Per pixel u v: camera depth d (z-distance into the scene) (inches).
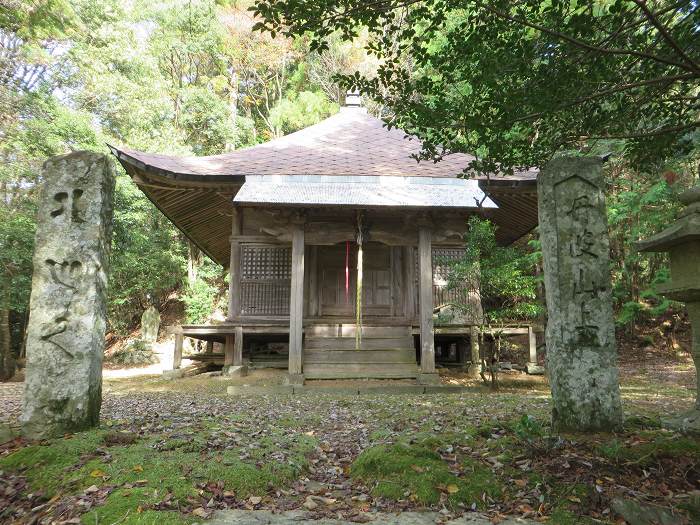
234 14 907.4
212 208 505.0
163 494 120.6
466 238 392.8
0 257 591.8
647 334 618.2
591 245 165.6
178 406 285.9
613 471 131.9
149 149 735.7
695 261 166.1
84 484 127.8
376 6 140.9
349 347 417.7
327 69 969.5
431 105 193.2
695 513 114.7
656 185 470.3
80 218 174.2
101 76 713.6
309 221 414.0
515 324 429.7
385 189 406.0
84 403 167.5
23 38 609.9
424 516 118.2
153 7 848.9
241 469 136.5
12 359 617.3
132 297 895.1
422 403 289.4
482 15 151.3
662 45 156.2
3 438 163.0
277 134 956.0
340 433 210.1
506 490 128.1
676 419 170.4
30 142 625.3
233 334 467.5
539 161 190.7
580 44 139.0
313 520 115.7
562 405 162.2
